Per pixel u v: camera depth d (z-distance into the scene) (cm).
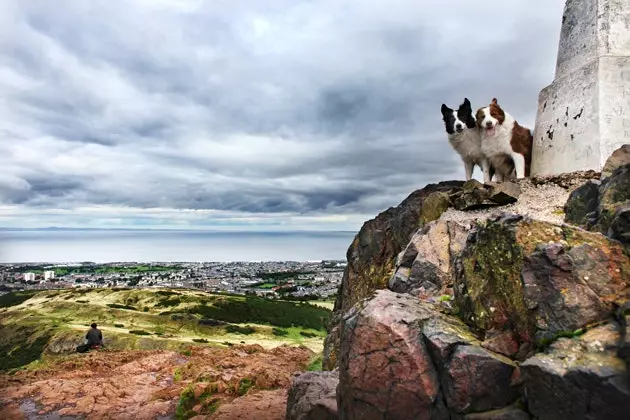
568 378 113
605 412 107
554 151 311
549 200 276
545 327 131
